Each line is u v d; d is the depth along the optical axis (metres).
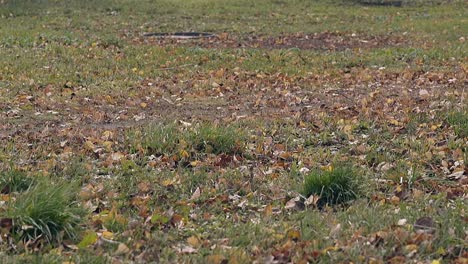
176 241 5.39
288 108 10.11
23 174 6.25
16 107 9.91
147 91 11.29
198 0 27.56
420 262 4.95
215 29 21.62
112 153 7.50
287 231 5.48
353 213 5.87
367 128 8.64
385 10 26.52
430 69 13.93
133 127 8.65
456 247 5.15
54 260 4.83
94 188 6.39
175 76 12.97
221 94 11.28
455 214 5.74
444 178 6.94
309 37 20.22
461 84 12.02
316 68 14.17
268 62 14.77
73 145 7.85
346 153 7.71
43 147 7.70
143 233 5.43
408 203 6.21
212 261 4.92
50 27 21.38
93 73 12.91
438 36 19.92
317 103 10.55
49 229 5.21
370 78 12.80
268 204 6.19
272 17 24.58
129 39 18.84
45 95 10.81
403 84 12.23
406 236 5.26
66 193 5.68
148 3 26.72
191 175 6.80
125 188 6.47
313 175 6.35
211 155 7.45
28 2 25.69
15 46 15.98
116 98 10.72
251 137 8.16
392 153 7.65
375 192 6.47
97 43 16.95
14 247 5.04
